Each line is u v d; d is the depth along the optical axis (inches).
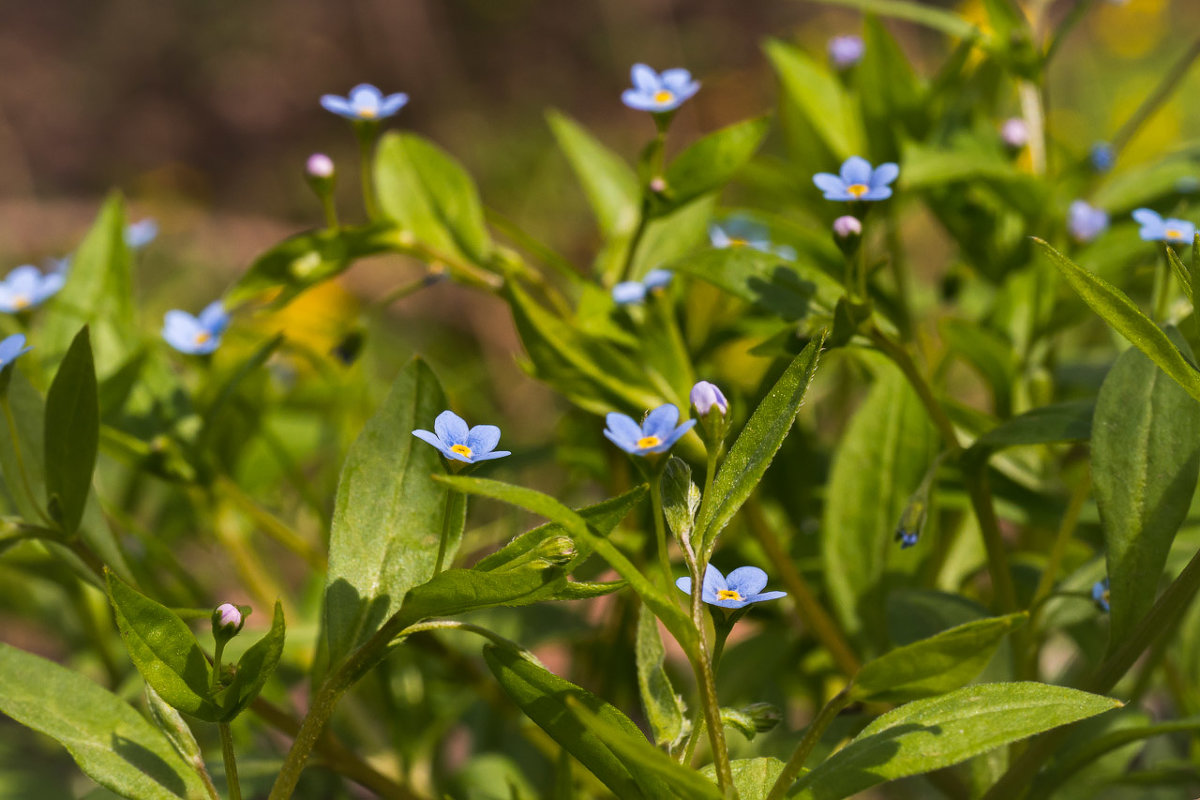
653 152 13.8
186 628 11.7
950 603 13.4
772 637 14.9
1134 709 13.7
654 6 65.2
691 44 64.2
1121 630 12.2
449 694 16.1
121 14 72.7
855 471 14.0
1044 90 15.1
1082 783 13.5
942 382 14.3
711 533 11.6
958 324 13.9
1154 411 12.3
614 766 11.8
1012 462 14.4
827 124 16.0
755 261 13.2
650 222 14.2
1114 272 14.7
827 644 13.8
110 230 15.0
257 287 14.1
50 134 66.7
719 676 14.8
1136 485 12.2
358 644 12.0
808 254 15.4
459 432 11.5
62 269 16.0
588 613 16.7
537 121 59.2
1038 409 12.9
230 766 11.9
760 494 15.3
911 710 11.6
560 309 14.6
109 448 14.3
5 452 12.5
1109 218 15.3
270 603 15.1
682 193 13.9
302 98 67.1
